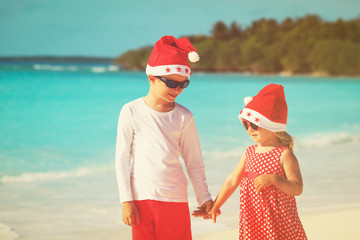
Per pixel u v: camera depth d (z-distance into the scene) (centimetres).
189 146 279
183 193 267
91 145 1092
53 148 1041
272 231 249
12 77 4291
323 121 1680
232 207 527
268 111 255
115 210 531
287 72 11319
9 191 639
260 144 266
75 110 1842
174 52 254
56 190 644
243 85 4788
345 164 841
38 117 1596
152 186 258
